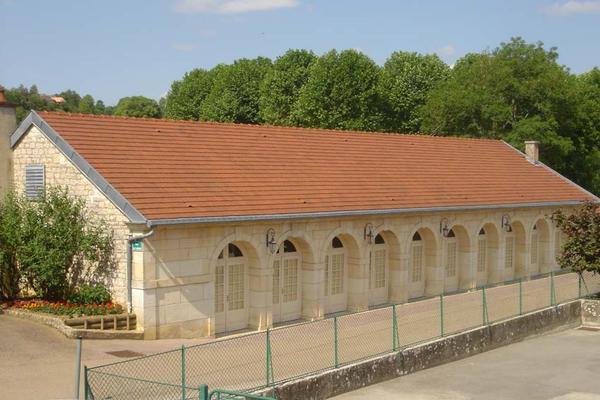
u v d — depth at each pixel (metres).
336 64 57.59
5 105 23.20
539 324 25.73
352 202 25.78
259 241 22.69
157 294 20.17
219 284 22.39
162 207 20.45
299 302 24.86
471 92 48.72
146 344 19.41
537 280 34.38
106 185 20.50
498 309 26.36
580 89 52.19
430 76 65.12
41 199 21.69
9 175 23.27
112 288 20.83
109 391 14.53
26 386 14.93
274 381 16.16
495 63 49.16
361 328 22.64
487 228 32.78
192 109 77.19
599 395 18.61
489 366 21.30
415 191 29.20
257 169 25.27
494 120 47.53
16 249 22.14
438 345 21.16
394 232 27.50
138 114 100.88
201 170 23.45
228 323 22.66
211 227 21.36
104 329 19.56
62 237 21.14
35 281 22.38
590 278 34.66
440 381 19.45
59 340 18.75
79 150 21.47
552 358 22.47
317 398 16.94
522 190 34.84
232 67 70.94
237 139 26.95
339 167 28.45
